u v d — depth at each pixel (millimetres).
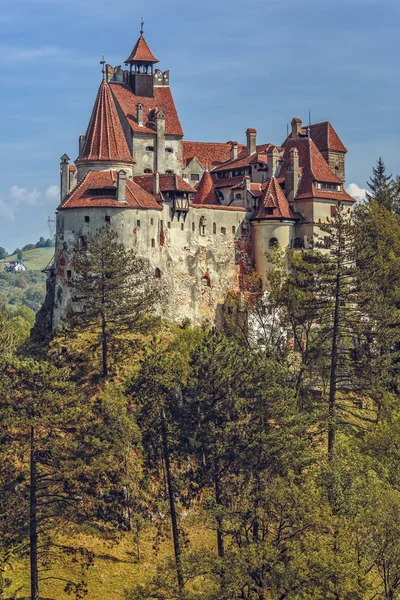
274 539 97438
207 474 105000
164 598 96312
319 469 104562
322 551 91625
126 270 136375
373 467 112250
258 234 163125
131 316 131625
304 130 185250
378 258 142500
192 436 105375
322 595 90625
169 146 169625
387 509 96562
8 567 105438
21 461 101688
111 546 111062
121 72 173125
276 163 170875
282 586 90812
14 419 97750
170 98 174250
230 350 110688
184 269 155250
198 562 95812
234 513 98312
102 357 129750
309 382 141500
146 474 116875
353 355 144125
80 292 142375
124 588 105375
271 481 103750
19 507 99000
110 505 106938
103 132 153750
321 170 168875
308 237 164375
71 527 104000
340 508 97438
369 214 161750
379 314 133750
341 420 131750
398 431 119188
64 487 102062
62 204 145750
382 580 101438
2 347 137625
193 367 109062
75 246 144125
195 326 155625
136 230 145250
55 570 106250
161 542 112688
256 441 105438
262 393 108062
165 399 106375
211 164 182000
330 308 133000
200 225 158000
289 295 136000
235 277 161750
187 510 116438
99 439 102875
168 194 154125
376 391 131125
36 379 100312
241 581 91625
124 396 118062
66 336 131625
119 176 144500
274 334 140750
